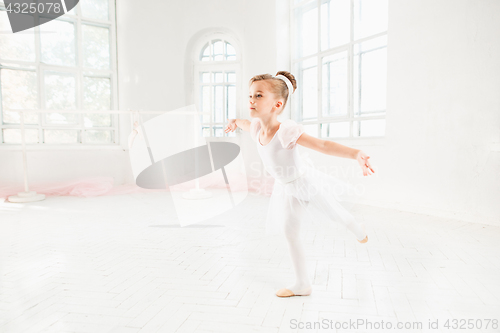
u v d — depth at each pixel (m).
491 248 2.64
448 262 2.34
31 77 5.98
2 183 5.69
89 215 4.11
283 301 1.76
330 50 5.32
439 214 3.85
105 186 5.95
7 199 5.23
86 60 6.47
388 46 4.34
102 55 6.64
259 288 1.93
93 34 6.51
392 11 4.27
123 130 6.79
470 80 3.50
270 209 1.97
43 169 6.03
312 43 5.76
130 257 2.51
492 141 3.34
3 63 5.71
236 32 6.69
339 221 1.79
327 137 5.51
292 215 1.78
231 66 6.87
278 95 1.68
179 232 3.26
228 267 2.29
